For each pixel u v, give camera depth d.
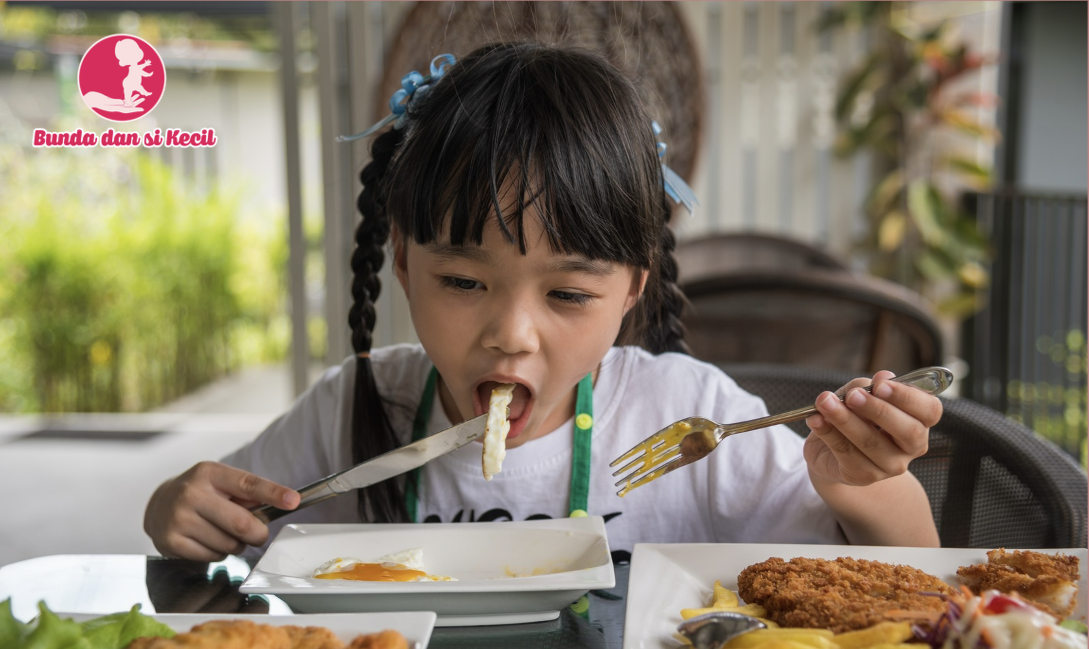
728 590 0.79
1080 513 0.99
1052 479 1.04
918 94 4.08
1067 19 4.69
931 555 0.85
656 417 1.17
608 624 0.79
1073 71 4.74
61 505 3.67
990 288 3.97
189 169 8.02
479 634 0.77
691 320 2.19
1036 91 4.77
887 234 4.04
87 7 5.61
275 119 8.96
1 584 0.89
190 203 6.82
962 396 4.04
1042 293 3.81
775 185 4.06
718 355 2.22
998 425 1.14
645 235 0.91
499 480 1.13
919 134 4.22
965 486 1.14
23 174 6.11
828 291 2.11
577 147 0.86
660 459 0.89
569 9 1.76
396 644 0.64
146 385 5.85
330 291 3.20
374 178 1.14
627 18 2.13
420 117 0.94
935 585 0.76
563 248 0.84
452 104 0.89
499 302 0.86
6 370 5.46
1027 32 4.74
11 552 3.16
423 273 0.88
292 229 3.21
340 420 1.23
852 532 1.01
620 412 1.18
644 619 0.74
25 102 7.10
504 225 0.82
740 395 1.20
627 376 1.20
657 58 2.55
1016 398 3.76
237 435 4.78
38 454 4.44
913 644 0.64
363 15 3.17
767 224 4.08
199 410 5.77
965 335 4.14
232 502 0.96
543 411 0.93
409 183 0.88
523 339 0.84
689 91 2.62
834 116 4.14
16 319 5.49
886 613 0.68
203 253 6.46
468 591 0.75
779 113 4.11
